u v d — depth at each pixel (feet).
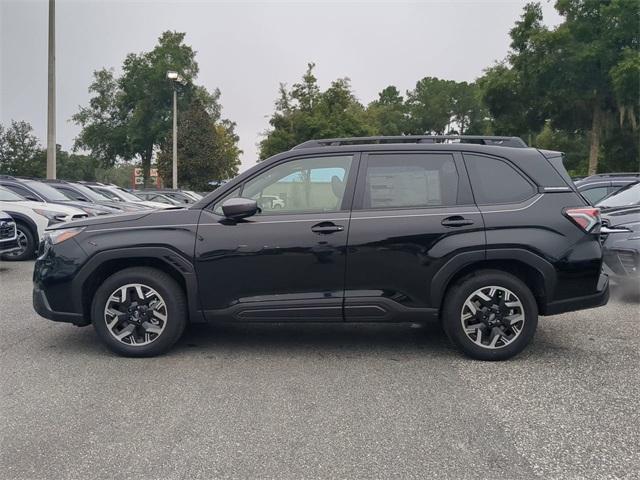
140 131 185.16
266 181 16.84
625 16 95.14
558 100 107.96
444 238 15.99
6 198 40.47
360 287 16.24
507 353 16.24
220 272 16.33
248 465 10.59
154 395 13.94
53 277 16.75
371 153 16.83
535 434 11.82
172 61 185.88
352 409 13.08
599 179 39.04
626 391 14.11
